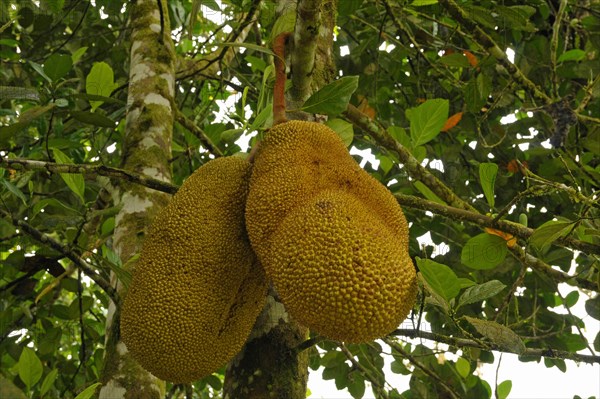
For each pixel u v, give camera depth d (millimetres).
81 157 3215
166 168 2936
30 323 3602
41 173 3498
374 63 3828
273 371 2328
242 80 3514
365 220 2127
